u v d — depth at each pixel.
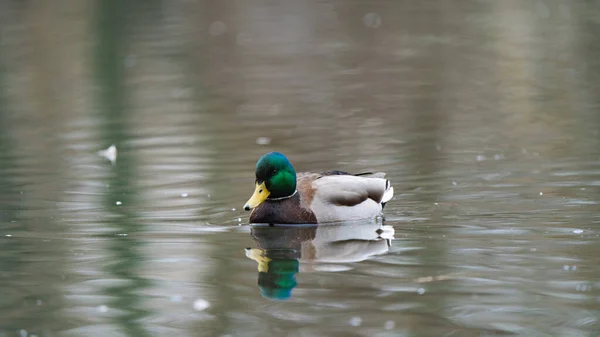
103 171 15.56
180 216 12.67
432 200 13.18
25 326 8.57
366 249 10.96
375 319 8.49
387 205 13.05
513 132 18.03
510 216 12.16
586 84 23.05
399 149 16.88
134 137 18.55
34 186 14.58
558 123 18.70
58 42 32.22
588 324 8.23
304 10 39.78
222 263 10.54
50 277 10.07
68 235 11.77
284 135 18.45
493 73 25.41
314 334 8.16
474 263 10.20
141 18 37.88
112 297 9.38
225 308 8.95
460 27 34.28
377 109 21.17
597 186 13.54
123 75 26.69
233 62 28.78
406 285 9.48
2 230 12.03
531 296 9.03
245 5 41.16
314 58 29.30
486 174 14.60
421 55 29.03
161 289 9.59
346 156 16.39
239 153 16.78
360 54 29.81
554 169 14.76
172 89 24.45
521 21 34.81
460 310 8.68
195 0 42.47
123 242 11.46
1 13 38.59
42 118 21.09
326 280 9.76
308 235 11.76
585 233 11.27
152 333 8.32
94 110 21.84
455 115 20.11
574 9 36.97
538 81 23.84
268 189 12.30
